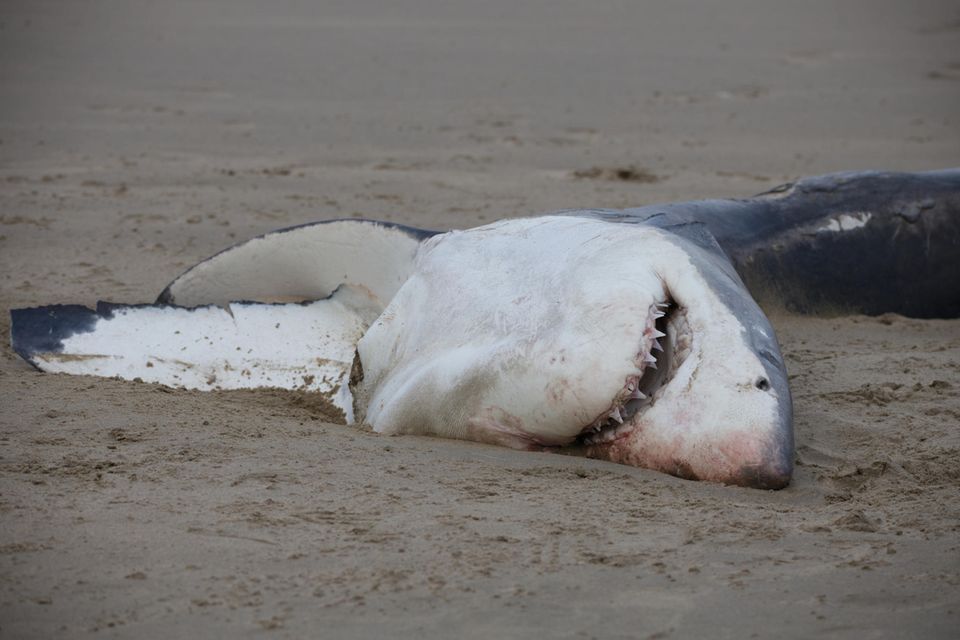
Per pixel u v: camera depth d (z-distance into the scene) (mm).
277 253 14516
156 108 35375
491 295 11234
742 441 9664
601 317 10117
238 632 6754
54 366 12891
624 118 35469
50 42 47969
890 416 11469
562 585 7418
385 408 11312
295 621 6887
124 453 9789
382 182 25422
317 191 24297
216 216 21609
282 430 10766
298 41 51688
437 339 11406
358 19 61031
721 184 25797
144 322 13688
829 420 11352
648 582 7496
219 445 10094
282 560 7684
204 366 13172
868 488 9695
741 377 9930
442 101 38094
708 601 7250
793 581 7559
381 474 9508
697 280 10516
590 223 11617
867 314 15688
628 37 55062
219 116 34438
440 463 9914
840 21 61969
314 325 13852
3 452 9734
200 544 7902
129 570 7496
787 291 15125
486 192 24406
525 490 9250
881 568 7773
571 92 40219
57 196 23094
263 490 8984
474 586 7371
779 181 26219
